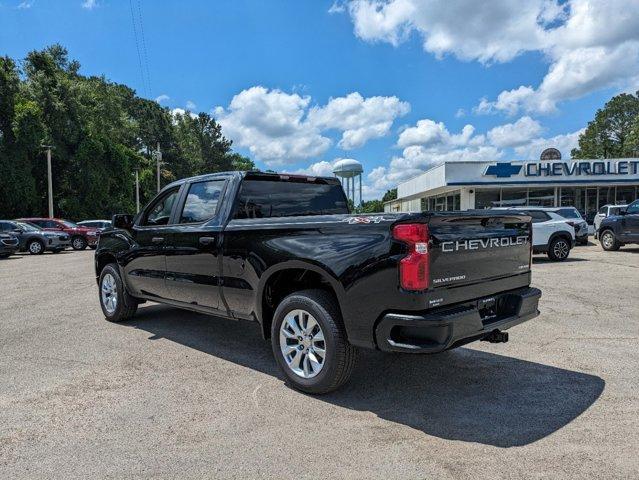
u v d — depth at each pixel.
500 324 3.93
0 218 38.56
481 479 2.72
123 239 6.32
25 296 9.04
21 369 4.69
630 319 6.59
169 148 79.19
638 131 64.94
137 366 4.77
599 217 23.00
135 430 3.38
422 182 33.78
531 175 27.67
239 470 2.85
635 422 3.41
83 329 6.29
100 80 61.41
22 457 3.02
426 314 3.40
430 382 4.27
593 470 2.79
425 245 3.38
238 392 4.07
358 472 2.81
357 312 3.63
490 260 4.00
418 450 3.06
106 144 48.44
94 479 2.76
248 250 4.45
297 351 4.09
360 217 3.74
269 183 5.22
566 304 7.62
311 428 3.39
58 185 46.75
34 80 42.66
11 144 38.03
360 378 4.38
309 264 3.90
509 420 3.48
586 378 4.32
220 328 6.30
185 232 5.21
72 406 3.79
